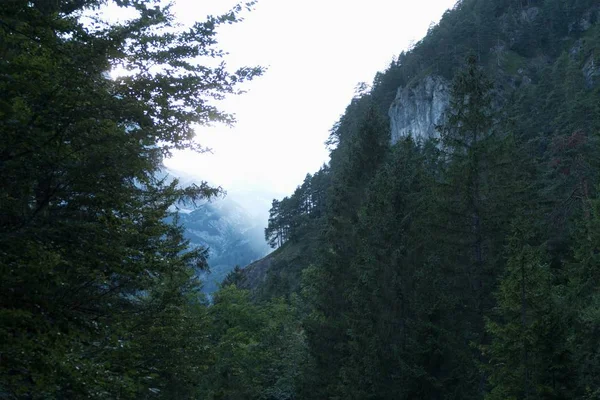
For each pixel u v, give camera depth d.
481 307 21.72
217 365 26.55
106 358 6.83
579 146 44.44
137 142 6.38
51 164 5.68
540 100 81.19
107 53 6.11
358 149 30.98
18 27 5.38
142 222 8.21
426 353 17.05
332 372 24.45
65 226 5.72
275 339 35.34
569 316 14.94
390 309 19.75
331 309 26.53
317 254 29.62
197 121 6.90
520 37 129.50
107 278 6.45
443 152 26.19
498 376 14.47
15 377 5.27
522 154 36.47
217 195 9.07
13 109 5.13
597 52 91.69
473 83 25.14
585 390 13.40
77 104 5.78
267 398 32.81
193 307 22.00
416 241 20.92
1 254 5.04
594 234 22.53
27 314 4.81
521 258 14.68
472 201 23.25
